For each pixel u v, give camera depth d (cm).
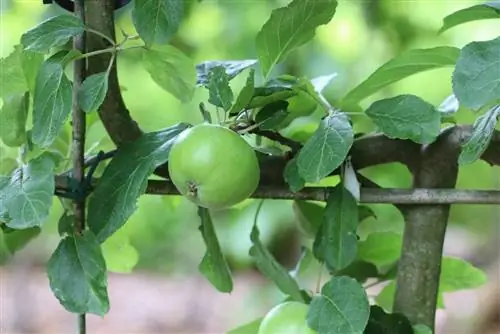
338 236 93
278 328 90
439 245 97
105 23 94
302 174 89
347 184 94
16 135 97
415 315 98
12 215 87
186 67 100
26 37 89
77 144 93
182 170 88
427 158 97
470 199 94
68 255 91
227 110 91
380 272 106
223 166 87
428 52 96
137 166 91
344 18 267
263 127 93
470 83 82
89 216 91
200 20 256
